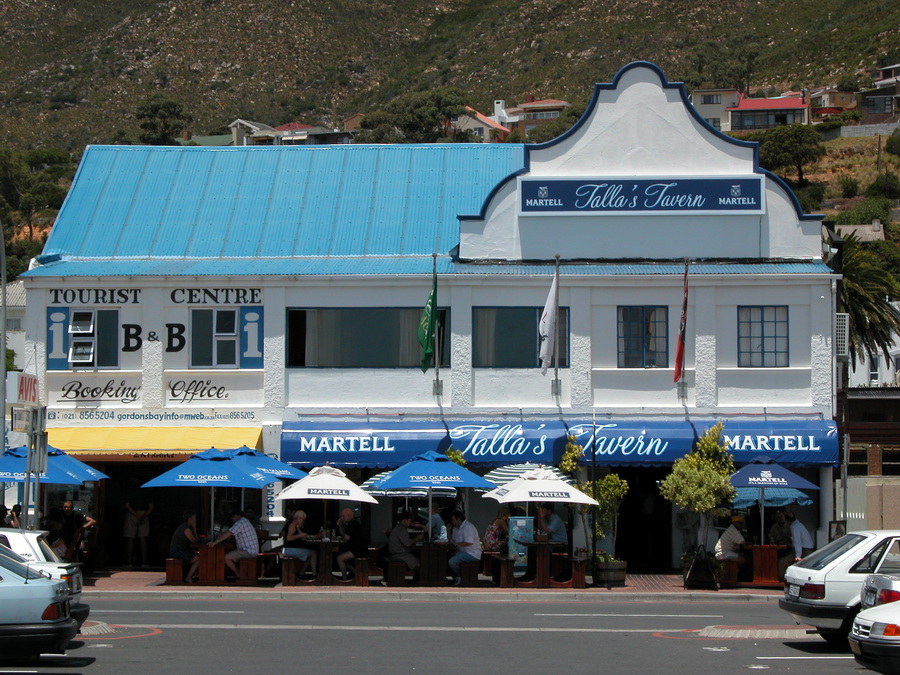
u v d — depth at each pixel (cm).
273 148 4316
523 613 2622
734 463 3553
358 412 3653
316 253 3881
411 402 3675
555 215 3756
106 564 3697
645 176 3759
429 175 4181
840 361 3781
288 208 4069
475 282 3662
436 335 3650
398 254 3862
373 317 3706
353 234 3947
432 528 3338
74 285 3694
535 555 3253
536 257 3769
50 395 3697
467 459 3516
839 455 3622
